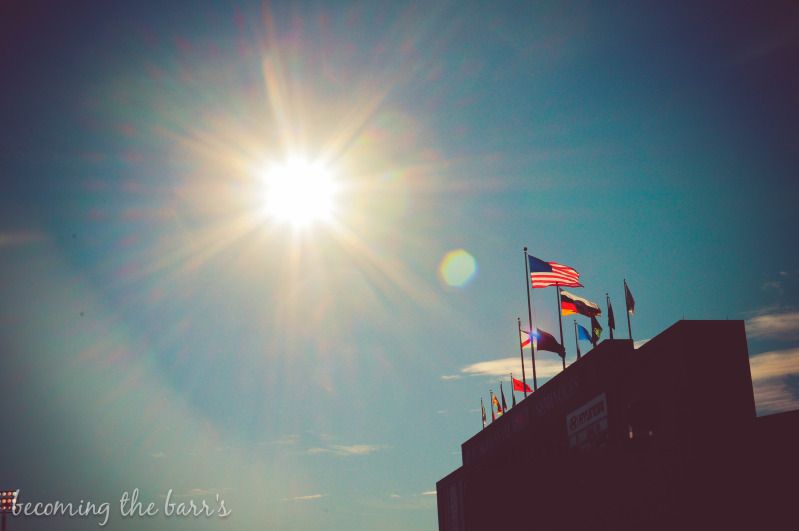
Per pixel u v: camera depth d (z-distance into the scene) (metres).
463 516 75.31
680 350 38.41
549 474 53.84
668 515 38.84
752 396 37.94
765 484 35.34
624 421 43.88
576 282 57.06
